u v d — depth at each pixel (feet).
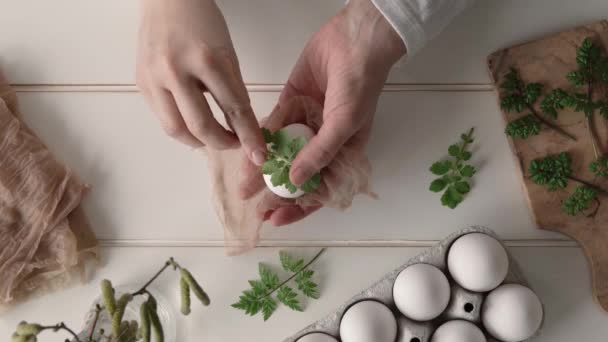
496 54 2.46
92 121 2.54
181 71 2.13
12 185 2.44
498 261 2.25
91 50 2.55
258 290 2.43
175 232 2.52
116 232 2.52
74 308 2.48
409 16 2.20
